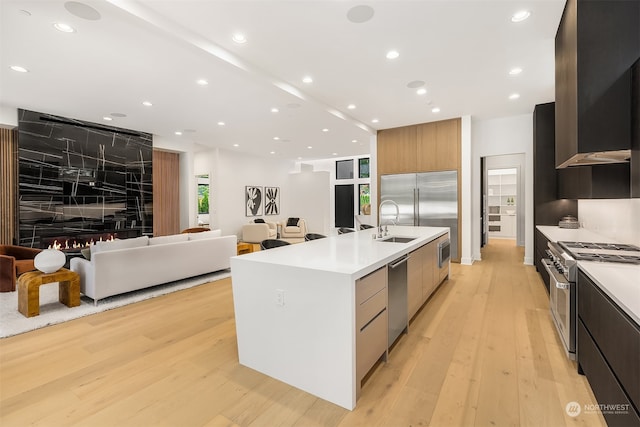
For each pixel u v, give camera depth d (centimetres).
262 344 212
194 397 187
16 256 470
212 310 339
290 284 194
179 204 807
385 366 219
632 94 198
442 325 291
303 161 1225
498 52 320
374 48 310
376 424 162
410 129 618
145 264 395
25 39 287
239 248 625
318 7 245
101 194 604
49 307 348
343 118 541
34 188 518
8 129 512
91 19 254
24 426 163
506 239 917
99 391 193
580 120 214
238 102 463
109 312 334
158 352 244
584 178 319
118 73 361
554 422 161
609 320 152
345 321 174
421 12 252
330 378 181
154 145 712
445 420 164
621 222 287
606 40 207
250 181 979
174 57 321
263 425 162
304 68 355
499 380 200
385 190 646
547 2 239
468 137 556
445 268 432
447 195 580
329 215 1086
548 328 281
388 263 227
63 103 472
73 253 529
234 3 239
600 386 165
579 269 208
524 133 554
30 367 223
